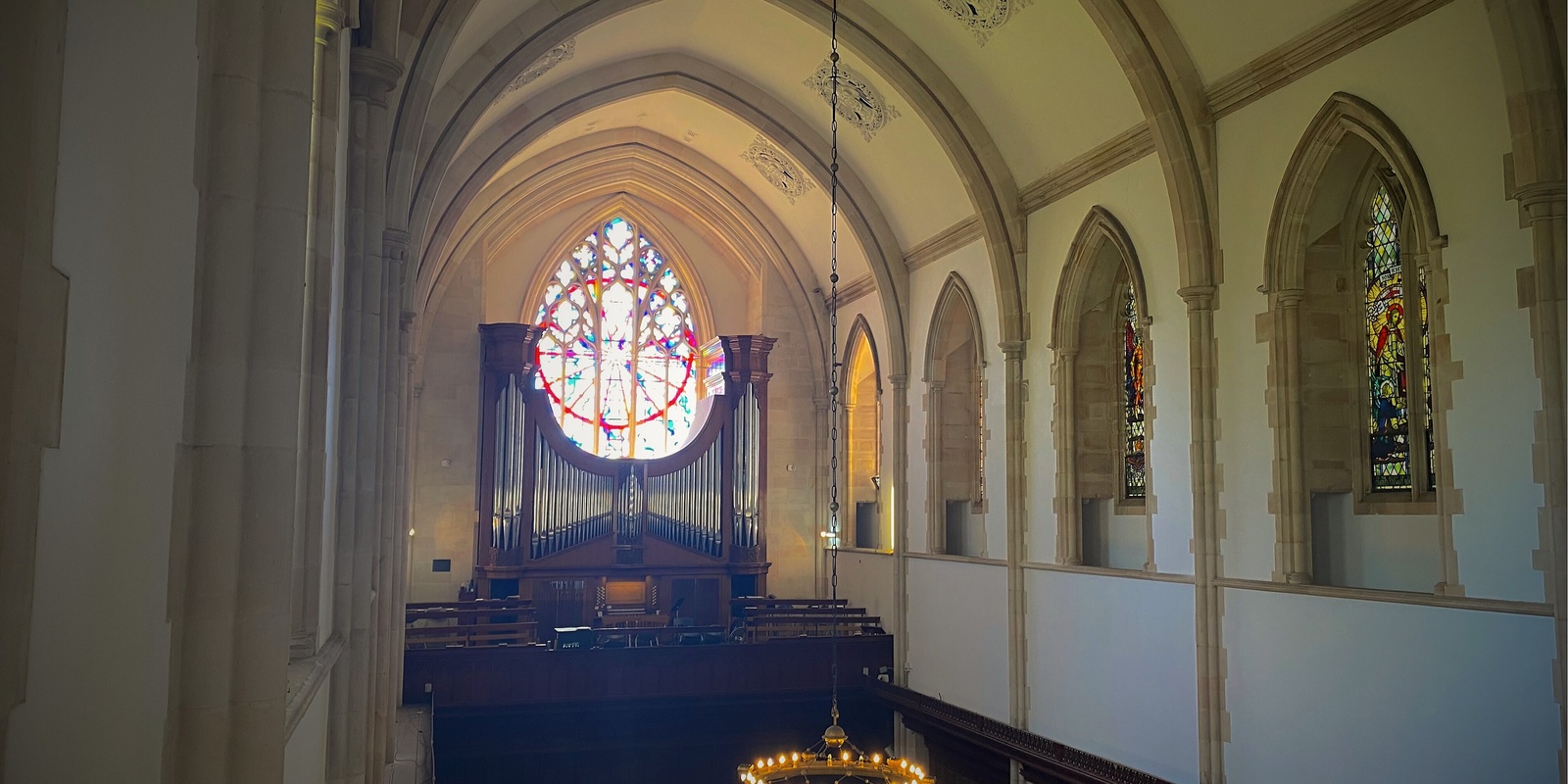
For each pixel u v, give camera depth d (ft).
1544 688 34.42
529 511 78.95
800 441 89.56
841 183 75.31
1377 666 40.27
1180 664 49.93
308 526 24.31
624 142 81.97
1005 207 63.67
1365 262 45.78
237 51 14.67
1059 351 60.03
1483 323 36.99
